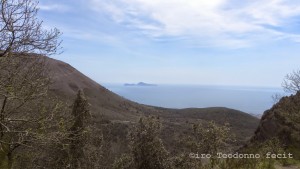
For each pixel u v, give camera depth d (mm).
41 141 8750
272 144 18516
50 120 9039
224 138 12312
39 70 9234
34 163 13117
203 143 12203
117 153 18062
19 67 8477
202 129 12492
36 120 8812
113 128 26312
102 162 16516
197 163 11859
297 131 20641
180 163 11828
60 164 13625
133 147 12023
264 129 24062
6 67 8125
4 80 8055
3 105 8633
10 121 8758
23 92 8469
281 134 21500
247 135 50062
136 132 12109
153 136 12016
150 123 12156
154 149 11828
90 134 15203
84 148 14875
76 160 14367
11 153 11039
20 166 12672
